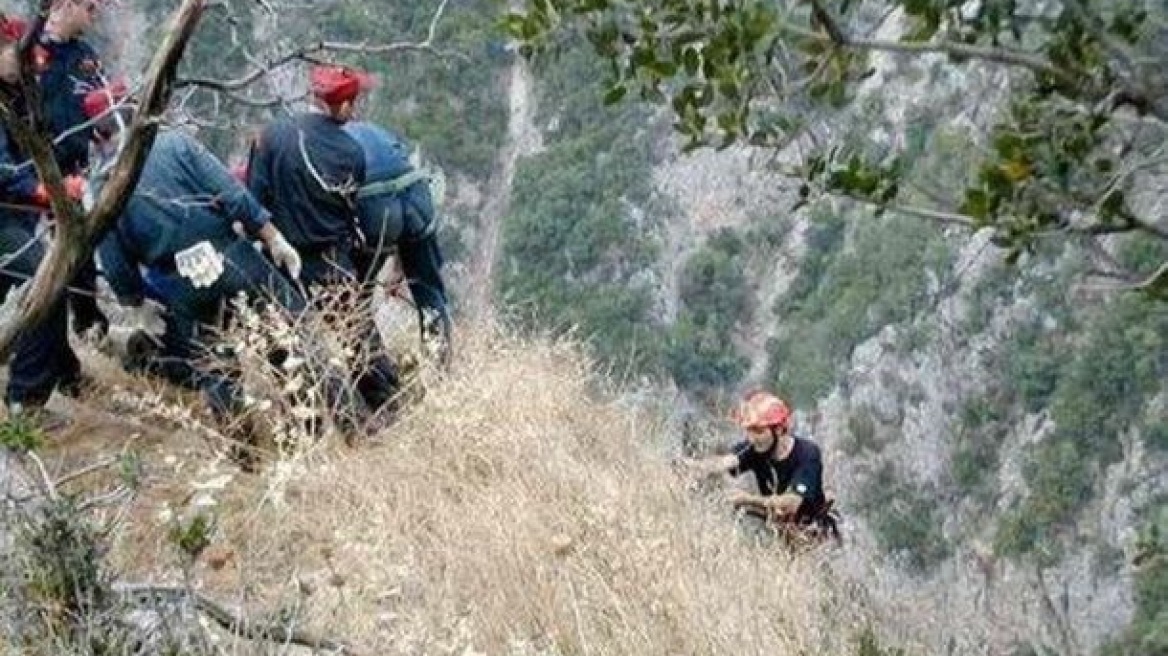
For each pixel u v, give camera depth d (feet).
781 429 26.08
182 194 23.38
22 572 14.73
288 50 15.19
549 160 271.90
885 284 214.48
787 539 24.22
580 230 263.08
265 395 23.04
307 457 21.77
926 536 184.44
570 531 20.84
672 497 23.68
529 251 261.85
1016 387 185.68
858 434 205.26
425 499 21.76
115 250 23.79
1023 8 11.46
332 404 23.48
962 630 19.36
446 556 20.31
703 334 250.98
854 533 27.02
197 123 16.26
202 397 25.30
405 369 26.02
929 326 201.16
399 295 26.53
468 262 270.46
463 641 17.58
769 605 20.17
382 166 25.48
